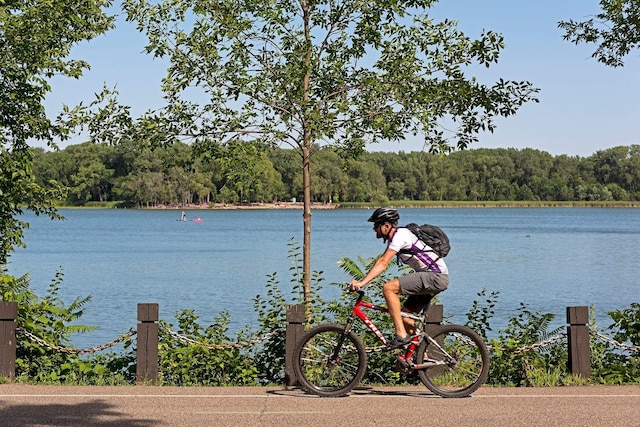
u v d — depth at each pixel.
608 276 37.00
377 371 10.10
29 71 13.95
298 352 8.49
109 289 31.59
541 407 7.85
